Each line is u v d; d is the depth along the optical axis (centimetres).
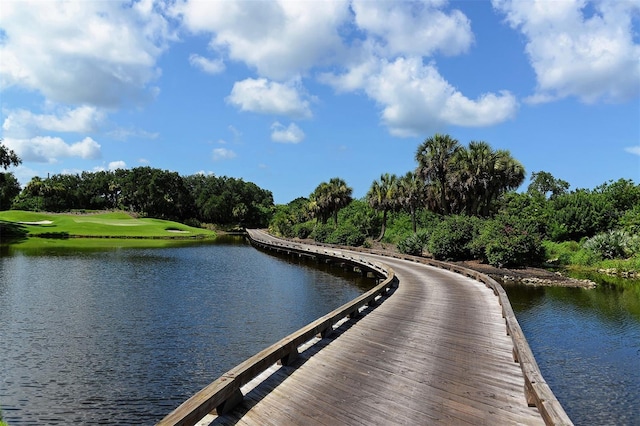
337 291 2478
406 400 672
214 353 1300
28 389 1030
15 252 4041
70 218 8131
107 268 3141
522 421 600
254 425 580
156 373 1136
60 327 1552
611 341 1355
